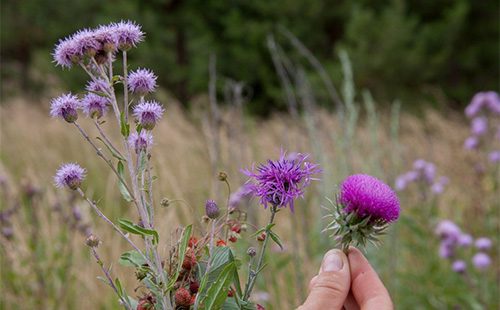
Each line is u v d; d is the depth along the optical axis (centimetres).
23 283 110
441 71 572
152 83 42
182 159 161
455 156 205
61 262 113
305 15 551
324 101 445
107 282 42
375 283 41
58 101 41
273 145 193
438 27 565
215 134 109
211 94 109
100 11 561
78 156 232
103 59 41
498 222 145
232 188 115
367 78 527
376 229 41
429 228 138
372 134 136
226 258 42
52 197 117
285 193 40
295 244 102
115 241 109
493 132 161
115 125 240
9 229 111
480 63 591
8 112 347
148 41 529
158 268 40
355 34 539
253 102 532
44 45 649
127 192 40
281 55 127
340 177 117
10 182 129
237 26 538
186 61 569
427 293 127
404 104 515
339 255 42
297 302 99
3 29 637
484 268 124
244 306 41
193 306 40
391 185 135
